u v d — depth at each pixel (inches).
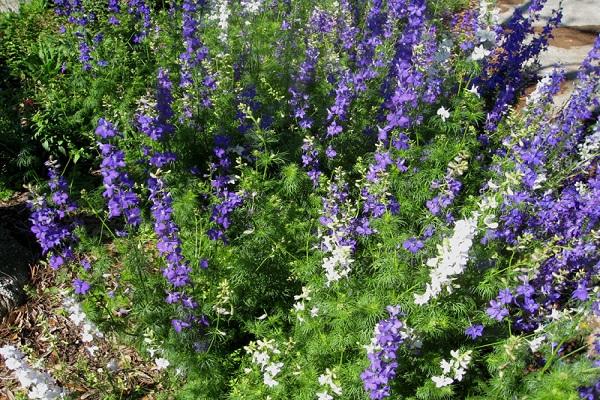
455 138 71.0
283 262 62.2
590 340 57.3
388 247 57.3
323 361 54.2
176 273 53.4
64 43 101.8
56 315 66.6
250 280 60.0
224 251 60.2
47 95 88.0
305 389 52.7
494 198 53.8
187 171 74.2
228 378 57.9
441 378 49.6
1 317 65.8
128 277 58.3
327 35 94.0
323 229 60.8
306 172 69.4
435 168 66.4
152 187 55.5
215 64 87.3
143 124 64.1
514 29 84.8
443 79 76.0
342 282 55.4
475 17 87.4
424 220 61.3
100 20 101.8
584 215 60.1
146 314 56.7
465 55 81.0
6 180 82.1
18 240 74.8
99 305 58.1
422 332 52.5
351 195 70.4
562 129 71.2
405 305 52.7
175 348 56.6
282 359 55.9
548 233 61.1
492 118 76.6
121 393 58.5
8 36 109.8
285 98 82.6
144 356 60.4
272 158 69.1
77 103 88.4
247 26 96.1
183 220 63.5
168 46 95.8
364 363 51.1
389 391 48.7
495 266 55.7
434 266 49.6
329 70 83.2
